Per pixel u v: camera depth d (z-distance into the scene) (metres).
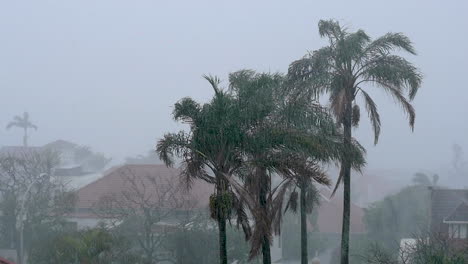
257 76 17.45
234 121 16.06
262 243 16.27
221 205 15.27
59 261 21.81
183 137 16.42
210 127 15.94
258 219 15.36
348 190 19.66
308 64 20.02
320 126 16.89
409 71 19.75
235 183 15.45
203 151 16.09
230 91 16.94
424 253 16.52
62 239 23.05
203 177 16.34
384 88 20.30
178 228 29.33
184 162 16.44
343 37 20.00
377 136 20.56
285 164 16.05
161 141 16.41
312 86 19.61
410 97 20.03
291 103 16.84
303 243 21.17
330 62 19.98
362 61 20.22
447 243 19.44
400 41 20.11
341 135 18.53
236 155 16.42
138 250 29.17
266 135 16.08
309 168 16.11
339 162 18.77
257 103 16.30
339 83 20.00
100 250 22.02
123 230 29.14
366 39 19.94
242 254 29.11
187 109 16.39
